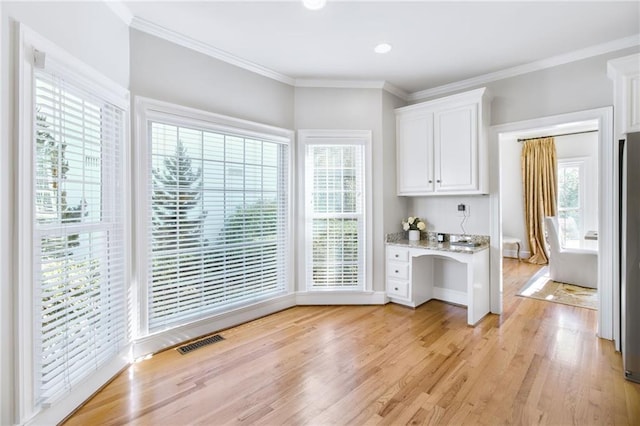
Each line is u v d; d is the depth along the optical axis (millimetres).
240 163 3107
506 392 1969
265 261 3359
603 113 2750
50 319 1648
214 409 1832
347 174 3646
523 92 3197
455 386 2039
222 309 2994
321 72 3381
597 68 2805
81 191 1902
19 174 1489
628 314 2092
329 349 2570
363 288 3668
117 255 2230
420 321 3178
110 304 2109
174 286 2631
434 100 3465
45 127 1669
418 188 3639
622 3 2180
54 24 1670
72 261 1835
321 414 1782
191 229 2738
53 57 1637
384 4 2199
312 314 3381
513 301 3803
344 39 2695
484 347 2586
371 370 2244
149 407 1849
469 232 3594
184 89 2670
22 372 1495
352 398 1925
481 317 3238
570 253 4496
